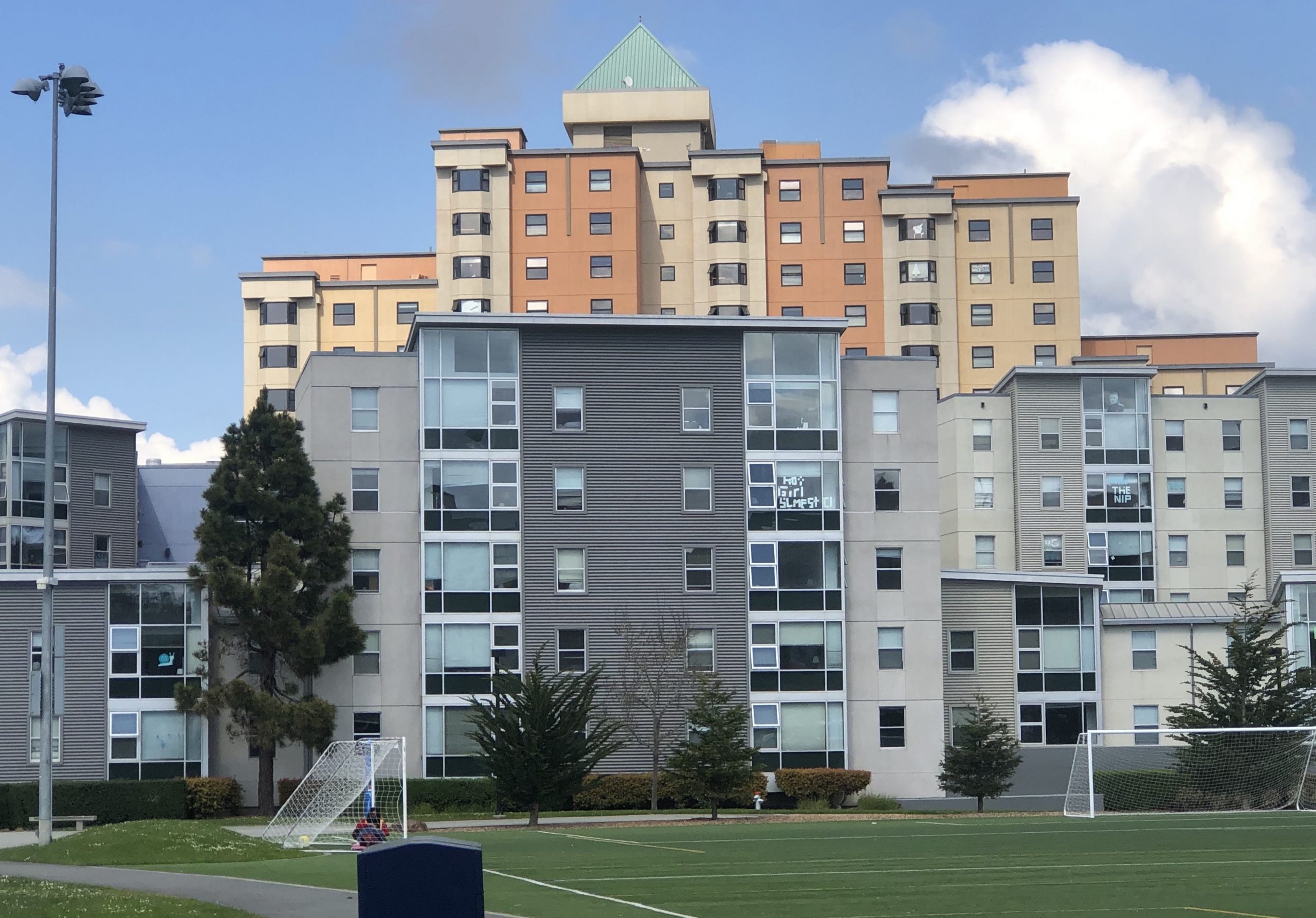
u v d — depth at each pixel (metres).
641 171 108.12
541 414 65.06
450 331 65.12
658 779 62.03
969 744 58.62
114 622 61.47
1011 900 25.50
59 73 45.16
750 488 66.25
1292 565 87.31
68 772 60.69
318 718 59.16
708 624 65.12
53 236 45.53
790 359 66.94
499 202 105.81
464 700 63.41
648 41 122.56
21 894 26.14
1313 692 60.47
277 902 25.83
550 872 30.73
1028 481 85.81
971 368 107.62
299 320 110.19
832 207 107.19
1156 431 88.31
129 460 87.19
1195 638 72.25
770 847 36.47
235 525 61.22
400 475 64.62
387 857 14.99
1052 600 71.88
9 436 82.31
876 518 67.12
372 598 63.88
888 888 27.34
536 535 64.50
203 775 61.22
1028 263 108.50
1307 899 25.58
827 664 65.94
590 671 57.91
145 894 26.81
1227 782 54.88
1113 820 46.03
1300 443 88.25
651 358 66.00
